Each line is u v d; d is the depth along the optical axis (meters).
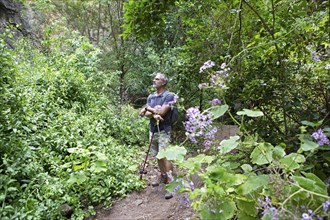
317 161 2.29
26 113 3.97
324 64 2.73
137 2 3.68
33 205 2.97
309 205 1.80
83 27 9.42
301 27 2.67
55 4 9.16
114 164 3.95
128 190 3.68
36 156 3.62
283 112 2.76
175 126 5.34
